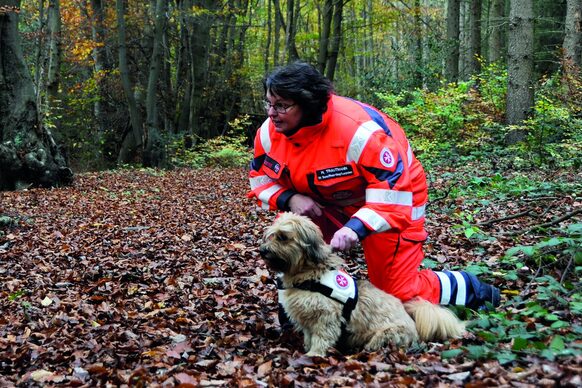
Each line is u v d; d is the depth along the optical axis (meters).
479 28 26.67
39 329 5.07
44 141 15.76
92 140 26.31
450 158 15.22
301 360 3.75
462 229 7.55
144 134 24.11
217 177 18.69
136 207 12.43
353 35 39.94
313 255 3.79
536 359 3.37
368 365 3.55
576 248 5.31
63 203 12.84
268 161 4.46
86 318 5.39
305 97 3.91
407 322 3.91
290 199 4.42
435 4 47.34
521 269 5.57
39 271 7.29
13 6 14.91
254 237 8.72
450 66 24.91
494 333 3.92
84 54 25.52
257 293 5.98
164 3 22.33
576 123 13.92
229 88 29.45
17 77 15.24
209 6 26.55
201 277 6.66
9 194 13.88
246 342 4.52
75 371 3.95
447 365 3.44
